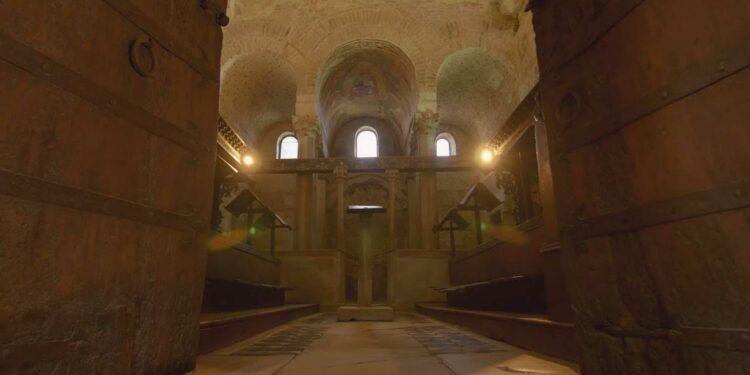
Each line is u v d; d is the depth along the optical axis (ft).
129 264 8.31
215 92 11.88
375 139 83.76
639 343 7.77
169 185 9.70
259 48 62.69
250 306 31.32
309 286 47.73
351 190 77.30
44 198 6.75
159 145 9.52
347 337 19.65
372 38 62.75
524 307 20.65
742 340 6.04
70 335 6.98
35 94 6.79
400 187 76.89
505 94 65.92
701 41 6.73
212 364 11.94
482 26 63.05
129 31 8.88
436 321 30.86
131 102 8.75
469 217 75.97
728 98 6.35
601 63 8.96
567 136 9.90
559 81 10.30
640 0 7.91
